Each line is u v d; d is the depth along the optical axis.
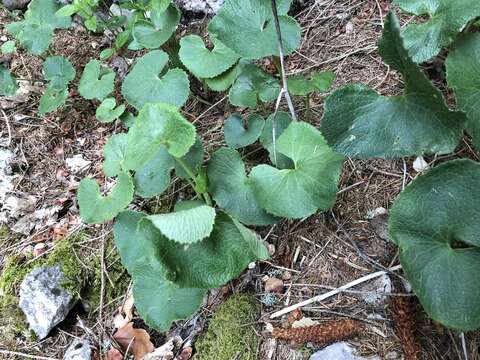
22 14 0.77
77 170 0.60
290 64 0.61
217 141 0.57
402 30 0.53
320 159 0.43
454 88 0.43
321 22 0.64
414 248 0.37
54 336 0.48
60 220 0.56
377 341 0.40
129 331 0.46
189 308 0.43
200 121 0.60
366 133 0.40
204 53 0.55
